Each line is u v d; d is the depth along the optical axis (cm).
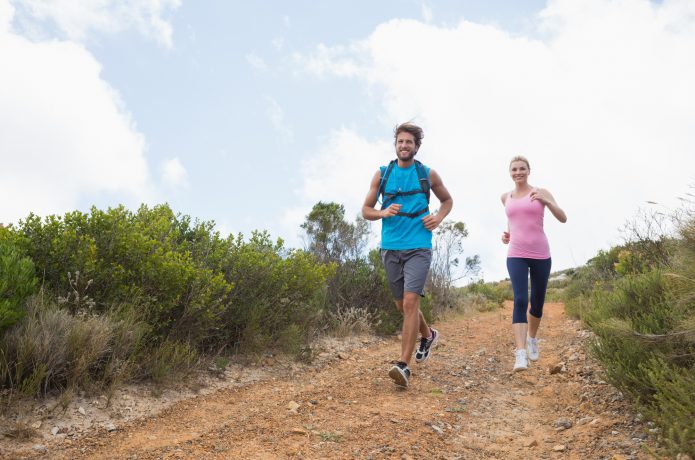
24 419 319
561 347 648
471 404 427
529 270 519
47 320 368
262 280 580
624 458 290
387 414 383
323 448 311
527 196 514
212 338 536
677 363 347
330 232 924
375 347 689
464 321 987
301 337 620
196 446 311
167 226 527
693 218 342
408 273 452
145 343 446
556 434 358
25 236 432
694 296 339
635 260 810
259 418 369
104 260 444
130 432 332
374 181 482
